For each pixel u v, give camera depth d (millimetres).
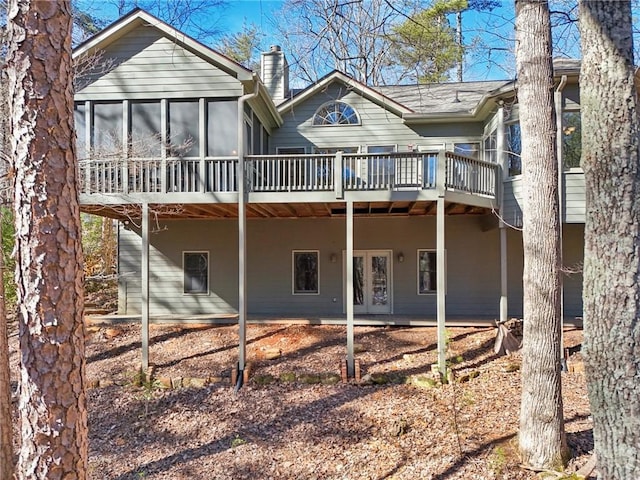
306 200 8742
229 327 11008
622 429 2943
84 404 3436
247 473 5465
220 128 9555
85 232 16859
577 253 11438
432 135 12086
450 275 11945
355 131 12289
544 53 5434
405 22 7871
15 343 9875
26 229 3182
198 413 7125
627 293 2975
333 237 12297
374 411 6801
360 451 5746
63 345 3250
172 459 5887
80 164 8906
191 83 9500
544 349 5008
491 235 11812
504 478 4793
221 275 12328
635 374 2928
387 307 12180
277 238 12367
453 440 5688
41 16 3154
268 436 6324
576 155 9344
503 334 8859
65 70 3297
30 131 3152
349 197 8586
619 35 3080
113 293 15523
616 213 3029
